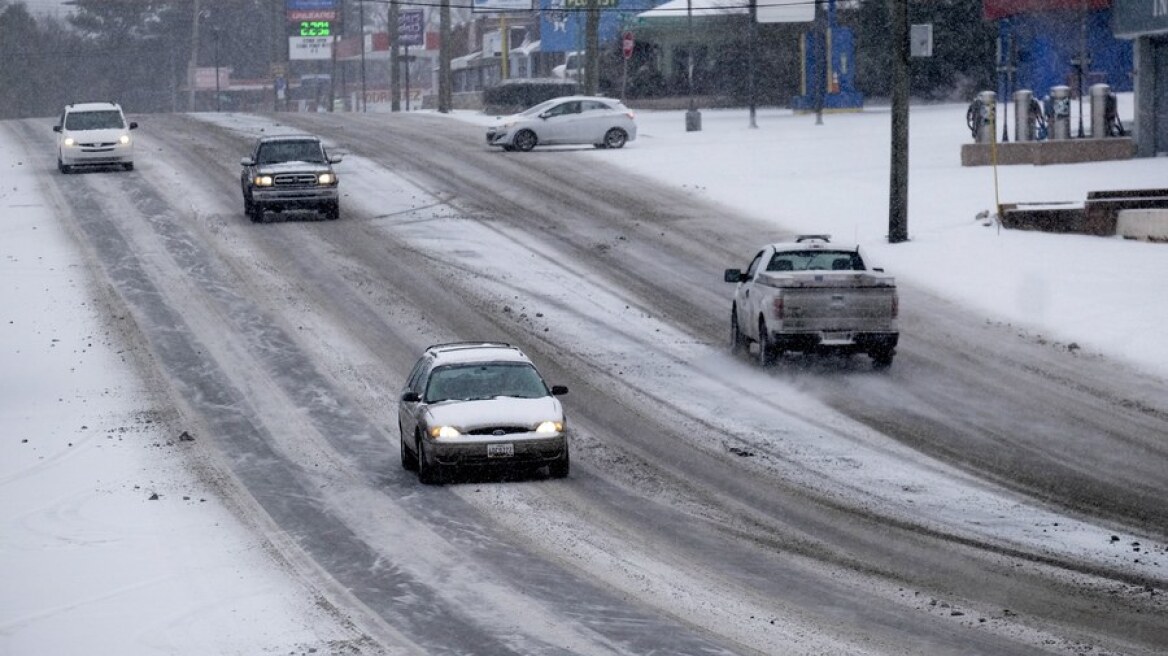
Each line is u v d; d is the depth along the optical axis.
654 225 109.50
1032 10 161.75
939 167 124.56
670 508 47.47
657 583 38.31
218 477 53.88
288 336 79.69
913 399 64.00
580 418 62.50
